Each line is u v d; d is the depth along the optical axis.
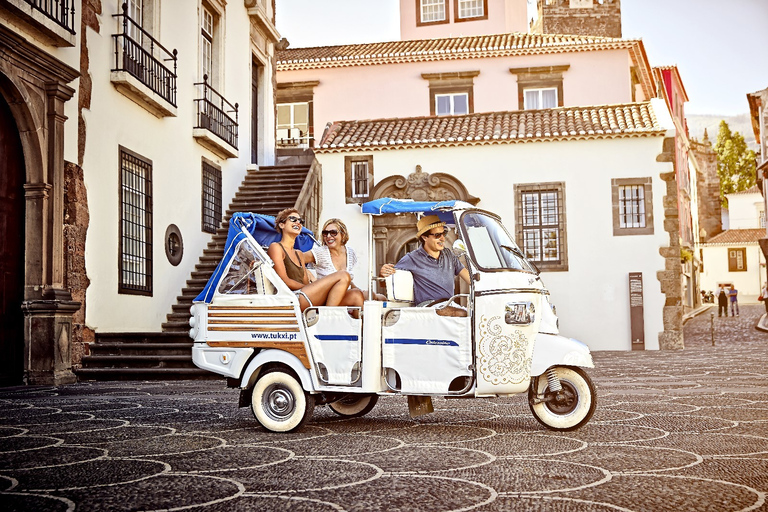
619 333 18.33
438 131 19.86
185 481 4.03
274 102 22.41
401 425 6.14
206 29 17.48
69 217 11.10
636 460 4.52
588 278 18.53
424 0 31.36
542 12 30.09
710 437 5.38
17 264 10.22
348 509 3.44
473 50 26.11
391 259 18.58
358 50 28.11
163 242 14.45
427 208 5.93
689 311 39.72
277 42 22.52
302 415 5.73
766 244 32.22
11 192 10.14
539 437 5.43
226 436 5.61
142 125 13.70
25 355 10.19
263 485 3.93
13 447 5.14
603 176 18.66
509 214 18.89
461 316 5.61
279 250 6.12
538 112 20.77
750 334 24.17
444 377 5.57
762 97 31.06
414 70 26.88
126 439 5.48
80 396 8.68
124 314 12.80
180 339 12.18
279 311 5.89
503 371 5.49
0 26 9.23
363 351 5.70
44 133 10.45
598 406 7.29
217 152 17.27
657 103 20.06
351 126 20.86
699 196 61.09
